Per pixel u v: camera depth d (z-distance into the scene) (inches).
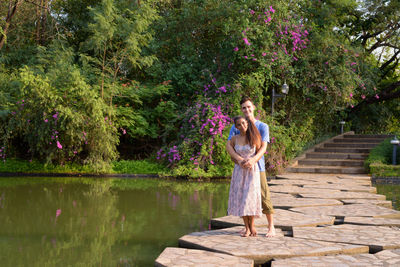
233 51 487.2
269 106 555.5
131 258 139.3
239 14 498.6
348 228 169.3
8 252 145.9
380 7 715.4
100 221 201.2
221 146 419.2
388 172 409.1
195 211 229.3
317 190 287.3
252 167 153.6
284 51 494.3
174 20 581.6
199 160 417.1
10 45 572.4
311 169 458.0
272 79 489.7
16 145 470.6
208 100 463.8
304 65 513.0
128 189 325.4
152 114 510.9
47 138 409.4
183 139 455.8
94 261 135.4
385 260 124.8
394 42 755.4
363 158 507.2
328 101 530.0
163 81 532.4
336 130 731.4
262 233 161.0
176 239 165.9
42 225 191.5
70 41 636.1
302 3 562.6
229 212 156.3
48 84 414.9
